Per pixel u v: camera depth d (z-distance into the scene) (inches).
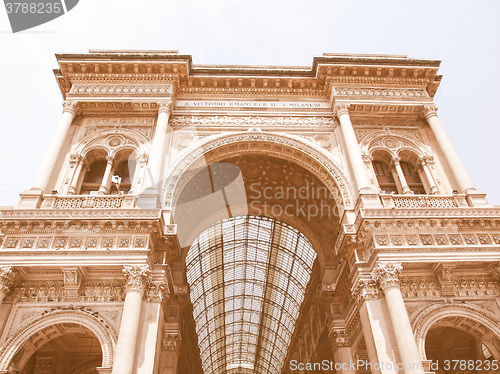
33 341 672.4
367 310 698.8
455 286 748.0
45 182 804.0
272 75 1051.3
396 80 1037.2
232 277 1819.6
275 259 1612.9
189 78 1029.8
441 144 925.8
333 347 946.1
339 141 962.7
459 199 821.9
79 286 689.0
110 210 722.2
